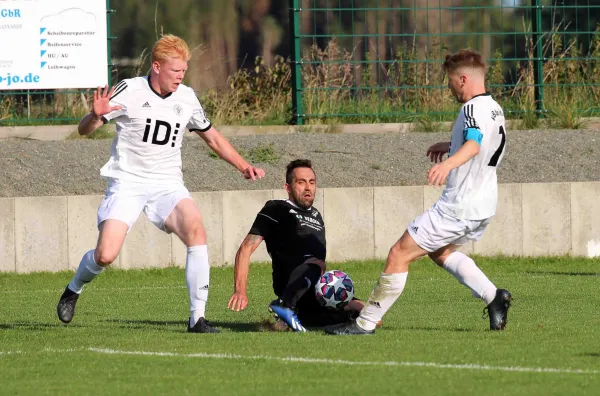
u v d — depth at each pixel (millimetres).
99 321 32781
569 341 26031
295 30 66188
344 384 20766
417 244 26969
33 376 22297
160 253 49062
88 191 52812
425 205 51250
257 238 29297
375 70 68875
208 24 80438
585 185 52531
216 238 49750
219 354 24609
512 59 68438
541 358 23438
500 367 22328
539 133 62125
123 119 28750
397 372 21906
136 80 28844
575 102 68625
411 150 58719
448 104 68312
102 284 44625
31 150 56625
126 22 78375
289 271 29594
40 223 48312
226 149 29891
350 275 46688
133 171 29031
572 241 52500
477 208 26734
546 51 70188
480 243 51938
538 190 52125
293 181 29719
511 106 68938
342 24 75250
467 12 78312
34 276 47250
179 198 29047
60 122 64125
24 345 26891
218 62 80562
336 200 50594
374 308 27391
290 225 29594
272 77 70250
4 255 48000
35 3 61812
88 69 62875
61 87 62469
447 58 27641
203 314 28969
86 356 24766
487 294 28375
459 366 22484
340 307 29406
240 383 21078
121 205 28891
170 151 29250
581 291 39844
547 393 19656
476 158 26641
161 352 25172
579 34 74562
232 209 49875
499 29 77562
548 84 68938
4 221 48000
